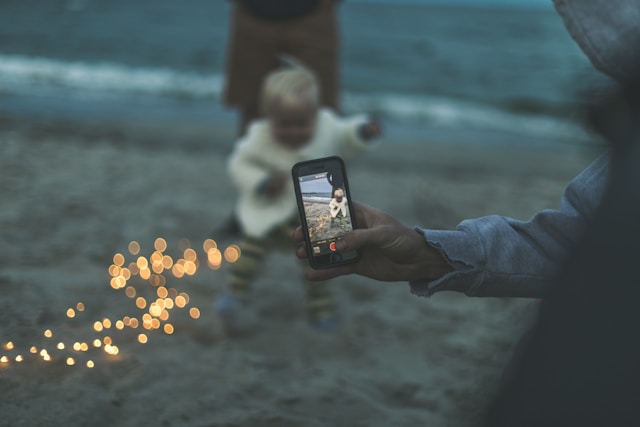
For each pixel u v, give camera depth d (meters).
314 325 3.69
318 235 1.66
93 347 2.98
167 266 4.37
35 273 3.80
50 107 11.62
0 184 5.66
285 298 4.11
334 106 4.77
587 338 0.69
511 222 1.54
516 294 1.53
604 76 1.14
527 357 0.74
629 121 0.78
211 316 3.69
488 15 71.56
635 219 0.70
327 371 3.13
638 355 0.67
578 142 13.08
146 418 2.47
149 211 5.50
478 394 2.89
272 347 3.39
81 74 17.17
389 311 3.98
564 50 39.16
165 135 9.90
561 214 1.47
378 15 61.62
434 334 3.65
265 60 4.76
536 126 15.21
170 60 23.80
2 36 24.78
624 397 0.67
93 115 11.27
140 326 3.36
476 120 15.70
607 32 1.13
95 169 6.73
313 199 1.67
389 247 1.52
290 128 3.63
